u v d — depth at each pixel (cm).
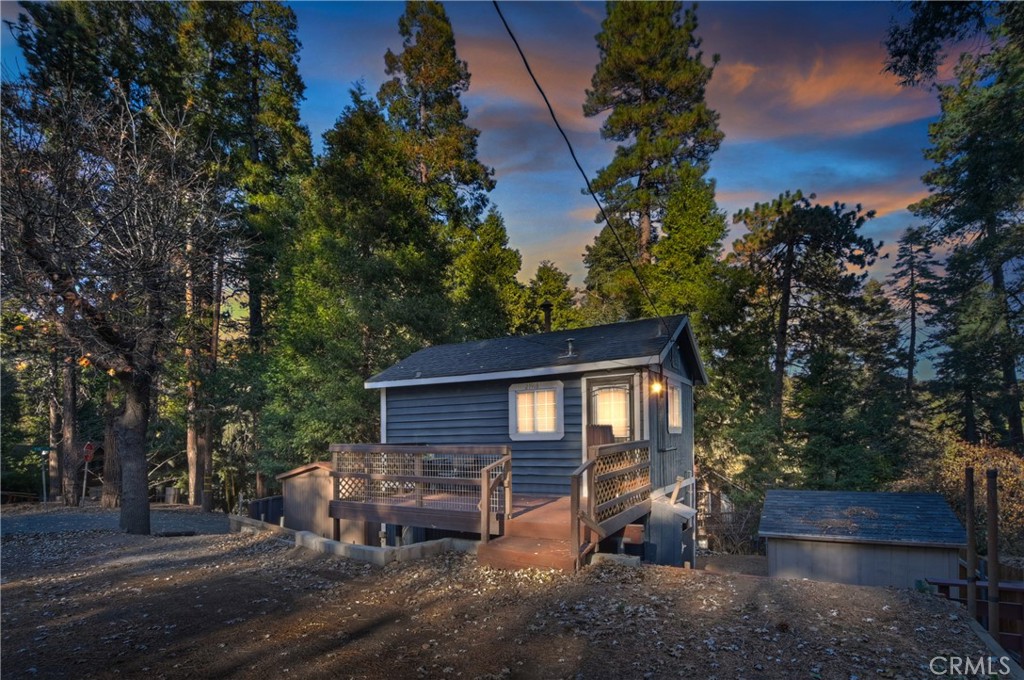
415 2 2992
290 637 570
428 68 2934
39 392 2586
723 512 2334
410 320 2012
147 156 1360
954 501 1741
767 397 2306
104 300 1219
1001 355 2338
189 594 732
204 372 2109
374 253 2141
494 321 2684
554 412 1185
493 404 1269
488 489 862
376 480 1056
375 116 2288
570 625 573
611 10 2978
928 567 1116
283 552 1006
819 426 2202
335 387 1875
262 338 2439
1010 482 1638
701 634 542
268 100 2505
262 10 2577
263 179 2458
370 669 490
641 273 2509
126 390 1425
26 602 710
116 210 1245
